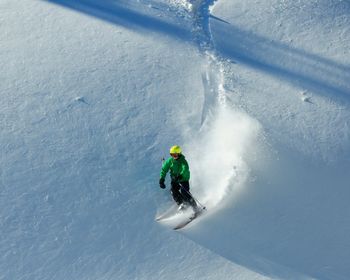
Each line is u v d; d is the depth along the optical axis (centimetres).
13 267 662
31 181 748
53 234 700
